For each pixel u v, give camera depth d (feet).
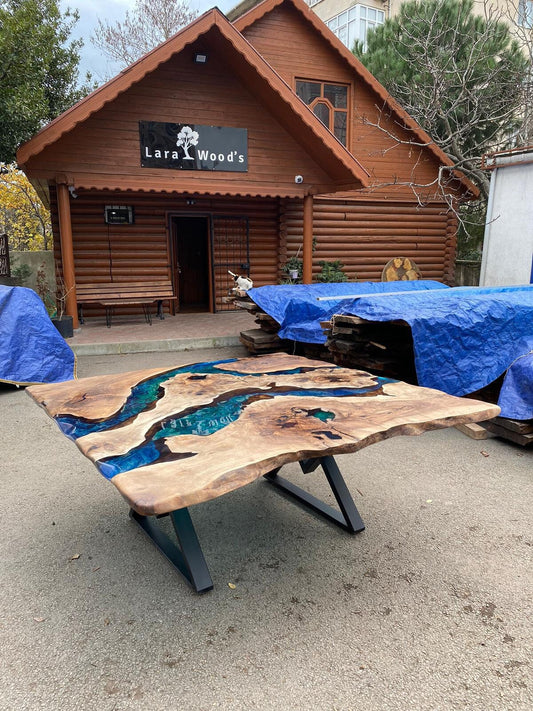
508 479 11.75
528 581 8.03
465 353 15.01
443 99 42.70
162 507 5.06
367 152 42.45
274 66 39.09
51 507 10.71
